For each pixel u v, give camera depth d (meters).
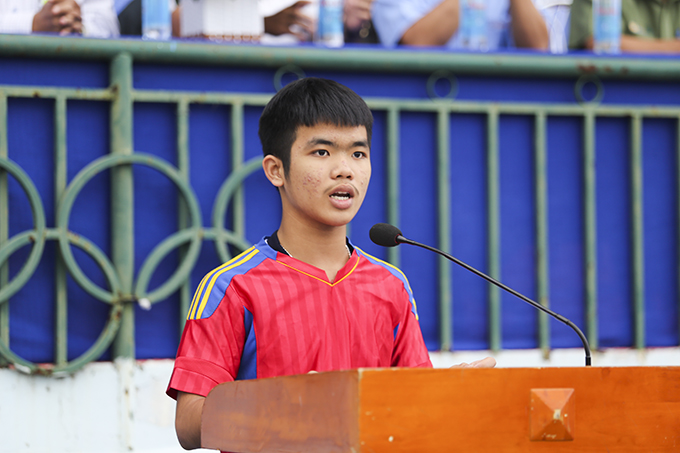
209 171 12.62
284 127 6.00
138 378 11.94
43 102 12.03
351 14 13.43
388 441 3.59
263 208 12.85
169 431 11.98
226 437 4.66
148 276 11.95
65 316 11.86
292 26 13.23
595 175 14.05
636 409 4.23
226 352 5.66
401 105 13.09
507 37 13.95
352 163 5.90
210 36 12.63
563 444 4.03
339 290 6.02
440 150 13.25
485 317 13.54
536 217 13.70
